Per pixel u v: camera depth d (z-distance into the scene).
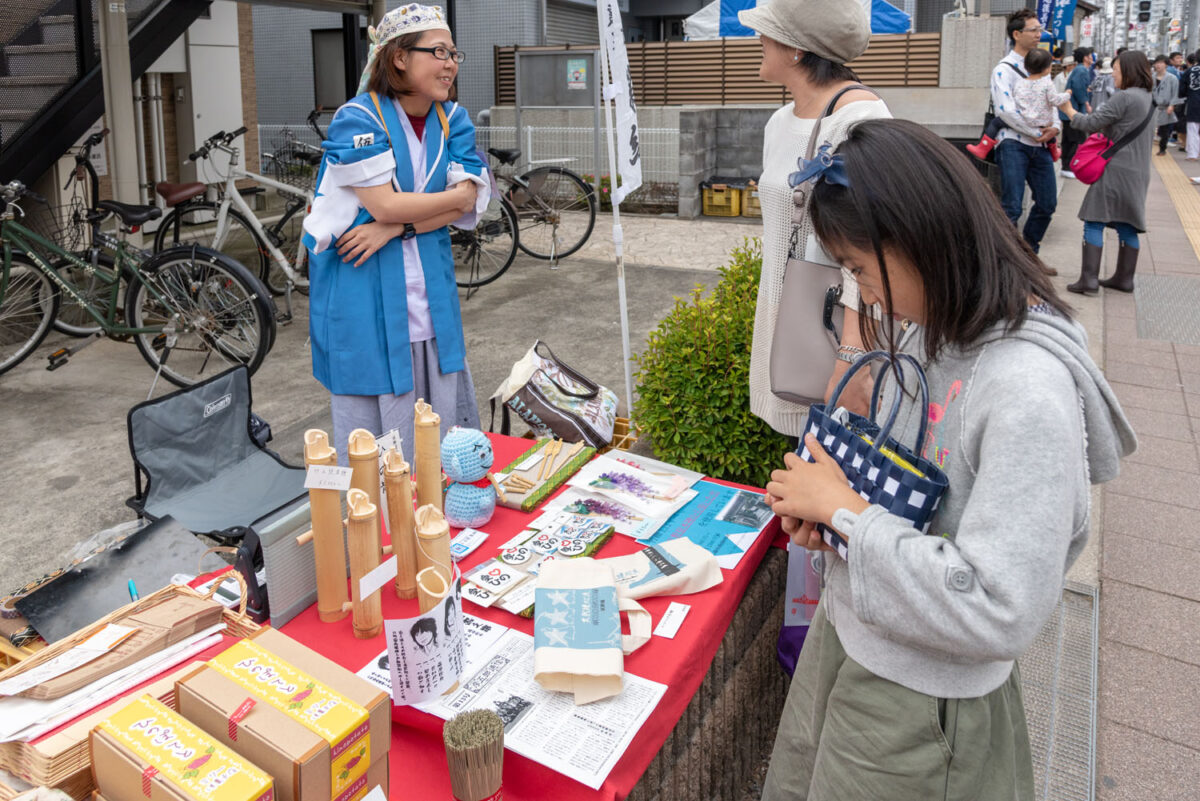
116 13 5.81
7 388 5.16
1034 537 1.13
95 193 6.38
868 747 1.40
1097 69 18.78
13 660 1.83
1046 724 2.58
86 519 3.72
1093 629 2.99
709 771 2.15
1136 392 5.04
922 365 1.37
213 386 3.07
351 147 2.72
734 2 11.35
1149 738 2.54
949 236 1.17
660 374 3.17
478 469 2.32
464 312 6.59
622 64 3.43
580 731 1.57
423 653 1.60
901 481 1.28
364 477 1.96
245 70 10.00
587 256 8.45
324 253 2.89
